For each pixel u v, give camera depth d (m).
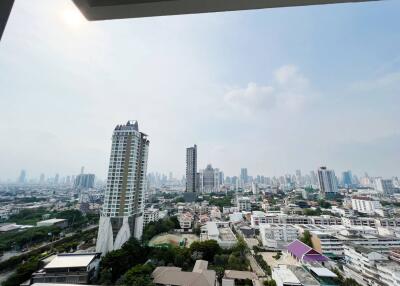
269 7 1.01
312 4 1.00
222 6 1.00
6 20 0.75
